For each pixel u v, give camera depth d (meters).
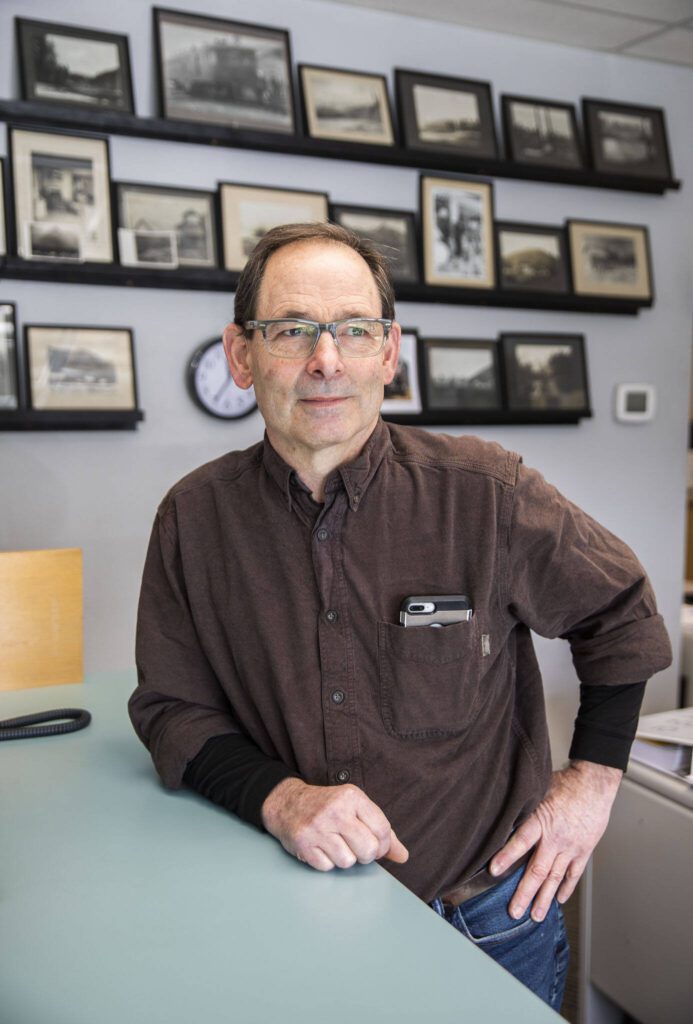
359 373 1.15
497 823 1.28
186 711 1.31
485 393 3.23
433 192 3.10
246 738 1.31
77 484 2.69
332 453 1.17
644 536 3.68
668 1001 1.88
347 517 1.20
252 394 2.88
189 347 2.80
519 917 1.29
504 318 3.30
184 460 2.83
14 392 2.55
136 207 2.67
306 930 0.94
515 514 1.22
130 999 0.83
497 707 1.29
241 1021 0.79
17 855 1.11
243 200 2.80
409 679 1.18
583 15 3.02
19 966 0.88
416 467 1.24
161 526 1.32
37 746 1.50
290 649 1.21
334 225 1.22
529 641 1.39
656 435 3.66
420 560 1.21
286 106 2.83
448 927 0.95
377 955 0.90
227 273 2.73
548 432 3.42
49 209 2.56
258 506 1.24
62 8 2.55
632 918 1.97
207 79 2.72
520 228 3.26
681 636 3.70
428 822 1.21
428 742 1.21
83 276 2.59
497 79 3.21
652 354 3.62
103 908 0.99
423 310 3.15
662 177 3.49
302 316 1.13
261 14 2.81
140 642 1.33
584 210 3.43
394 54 3.03
